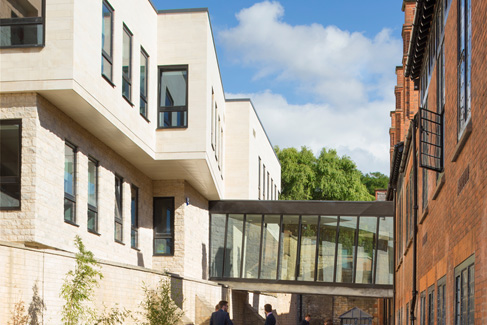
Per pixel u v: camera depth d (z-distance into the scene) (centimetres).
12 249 1177
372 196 6488
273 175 4200
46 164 1449
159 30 2167
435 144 1112
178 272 2317
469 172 754
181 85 2138
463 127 833
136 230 2170
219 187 2683
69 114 1584
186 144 2092
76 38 1451
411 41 1310
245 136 3094
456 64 880
